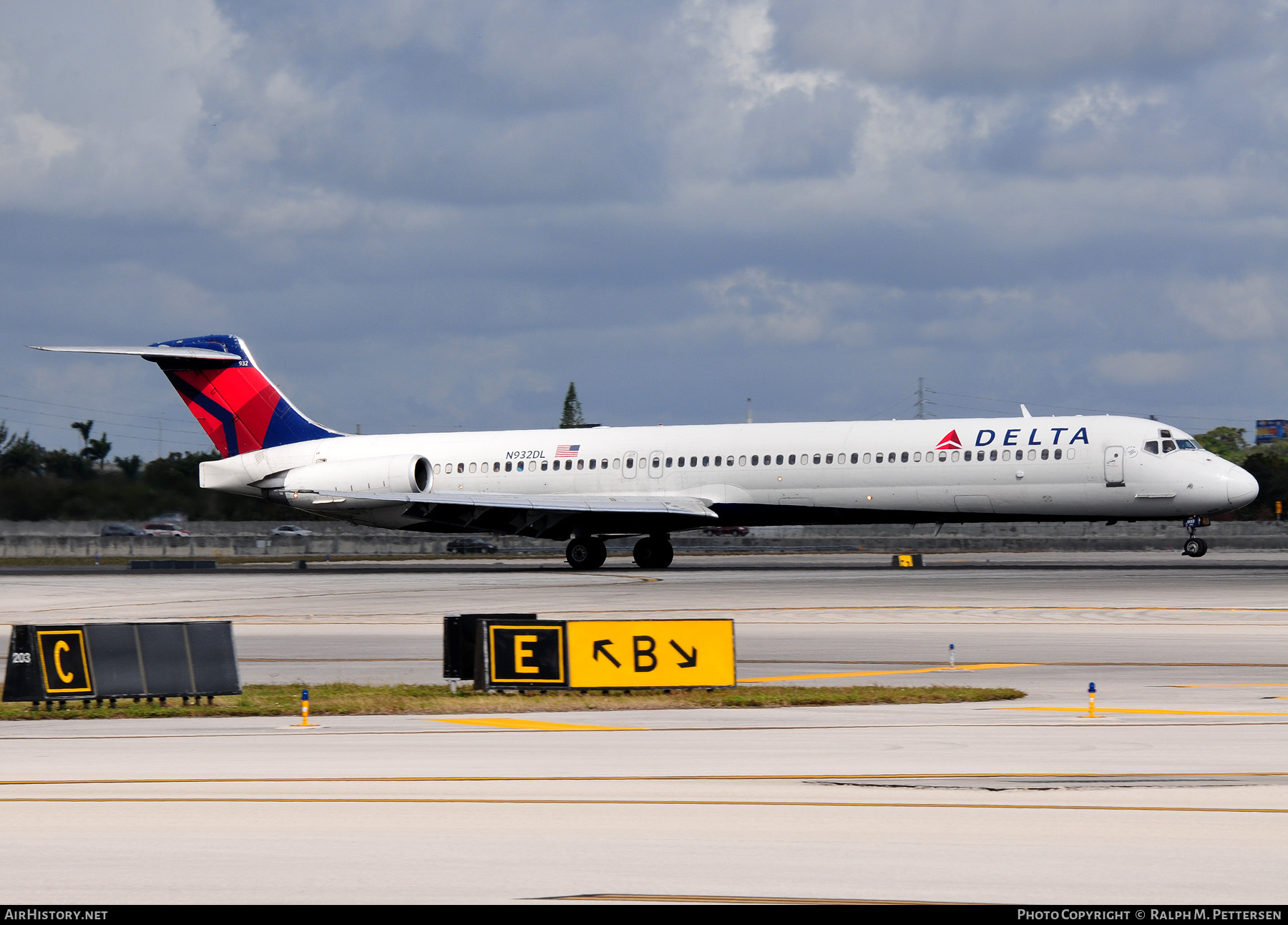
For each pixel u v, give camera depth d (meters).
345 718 70.81
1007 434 181.62
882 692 76.19
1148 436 176.00
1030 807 45.09
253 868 37.81
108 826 42.94
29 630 77.44
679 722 67.56
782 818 43.66
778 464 191.88
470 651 84.00
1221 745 57.34
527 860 38.59
